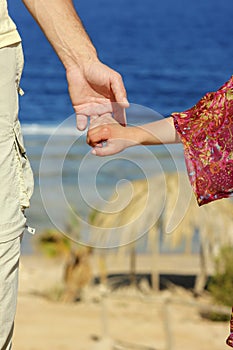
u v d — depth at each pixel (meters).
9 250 3.59
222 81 86.69
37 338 16.92
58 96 72.44
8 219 3.59
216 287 19.09
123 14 182.38
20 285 20.97
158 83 83.69
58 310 19.11
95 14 181.38
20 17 161.50
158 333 17.36
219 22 167.25
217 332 17.58
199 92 82.00
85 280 20.19
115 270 22.67
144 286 21.14
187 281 22.02
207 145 4.08
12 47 3.71
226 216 19.77
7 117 3.65
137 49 113.25
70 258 20.34
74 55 4.08
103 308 15.88
